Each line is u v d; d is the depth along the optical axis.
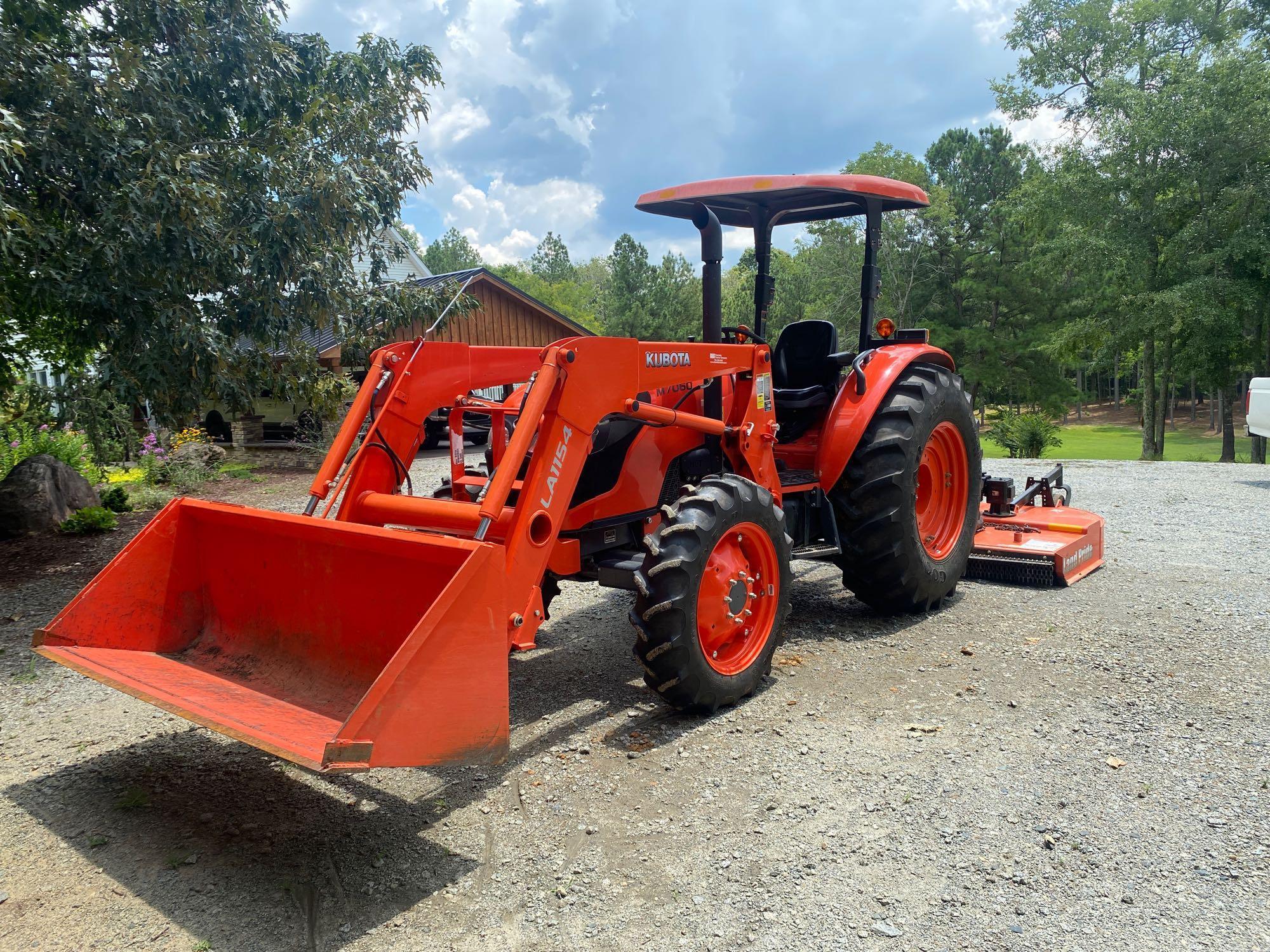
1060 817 2.83
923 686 4.00
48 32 6.92
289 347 8.35
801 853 2.69
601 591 6.09
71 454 11.17
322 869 2.72
